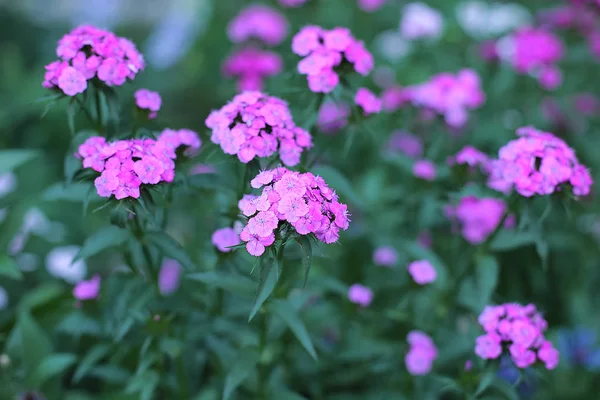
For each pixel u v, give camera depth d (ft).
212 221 4.84
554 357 4.36
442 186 4.87
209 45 8.69
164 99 8.39
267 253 4.15
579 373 5.13
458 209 5.01
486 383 4.39
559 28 6.41
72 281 5.34
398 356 4.70
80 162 4.37
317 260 5.24
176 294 4.52
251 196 4.22
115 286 4.58
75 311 4.75
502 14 6.34
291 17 7.03
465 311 4.98
